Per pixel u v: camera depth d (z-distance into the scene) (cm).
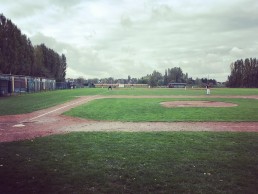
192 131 1558
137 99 4394
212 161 961
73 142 1273
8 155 1058
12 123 1950
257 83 13600
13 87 5994
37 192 718
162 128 1680
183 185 749
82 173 844
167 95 5628
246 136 1398
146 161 964
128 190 721
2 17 6031
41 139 1350
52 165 925
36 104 3525
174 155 1038
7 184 771
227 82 14500
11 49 6125
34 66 7819
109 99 4428
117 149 1133
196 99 4322
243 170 866
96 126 1783
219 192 703
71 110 2769
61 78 11450
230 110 2670
